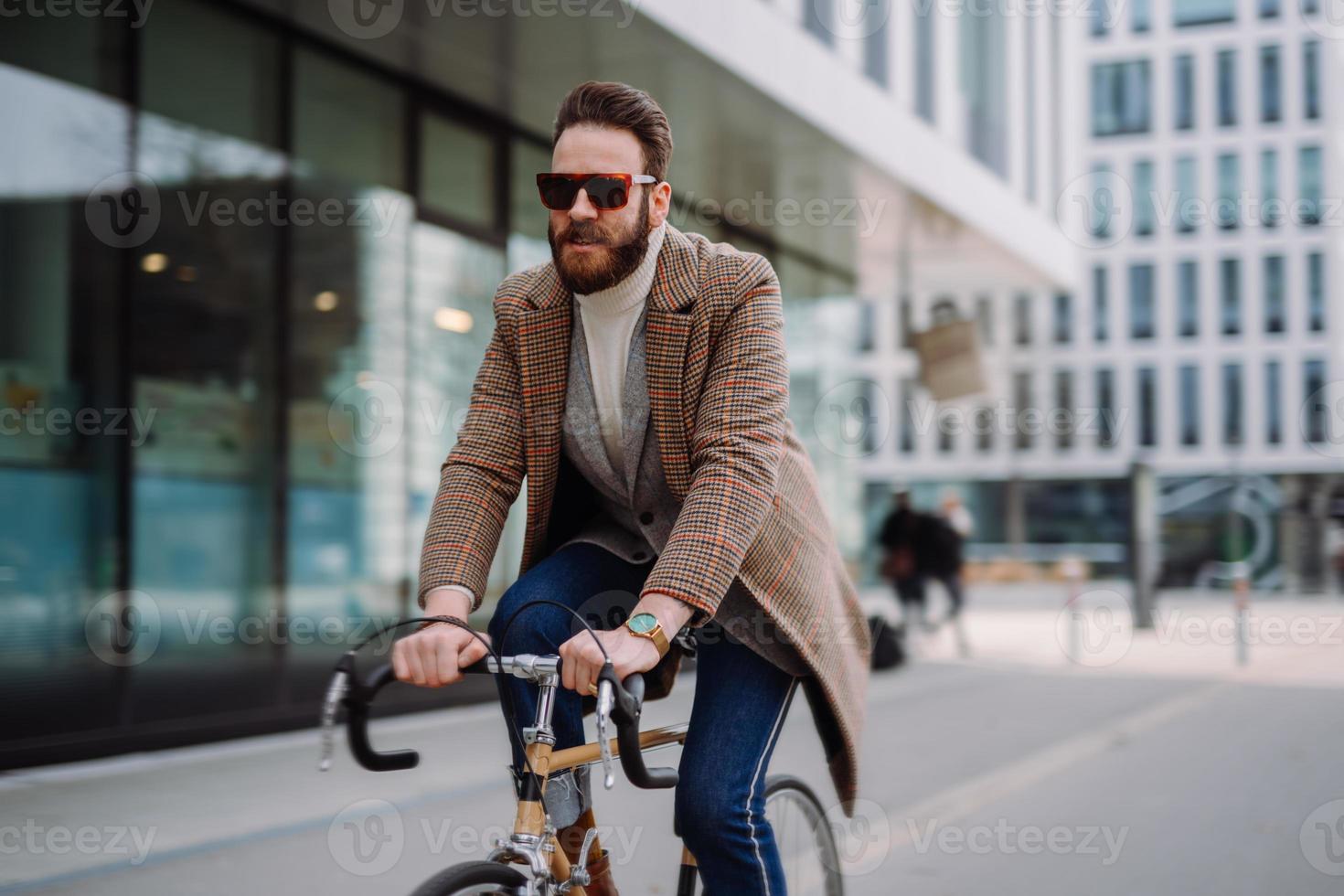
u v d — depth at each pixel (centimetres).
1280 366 3588
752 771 203
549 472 215
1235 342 3616
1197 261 3628
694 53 783
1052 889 385
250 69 711
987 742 707
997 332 3650
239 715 699
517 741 193
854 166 1045
